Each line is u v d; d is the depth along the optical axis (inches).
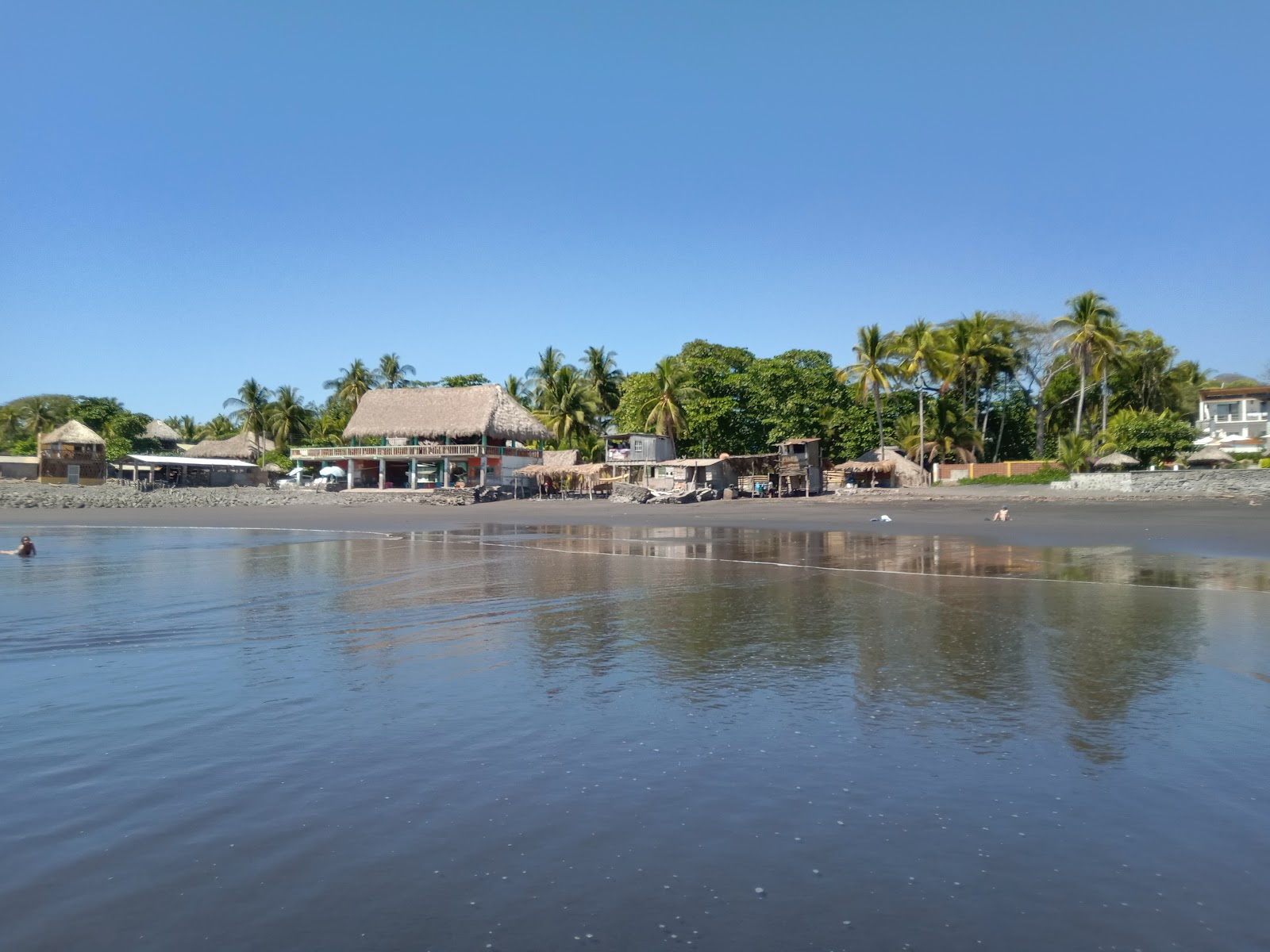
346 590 619.2
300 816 203.2
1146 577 671.8
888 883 169.2
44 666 366.9
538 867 176.6
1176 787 218.4
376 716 289.0
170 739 262.5
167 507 2244.1
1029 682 328.8
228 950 146.2
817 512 1797.5
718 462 2391.7
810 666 361.1
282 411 3700.8
